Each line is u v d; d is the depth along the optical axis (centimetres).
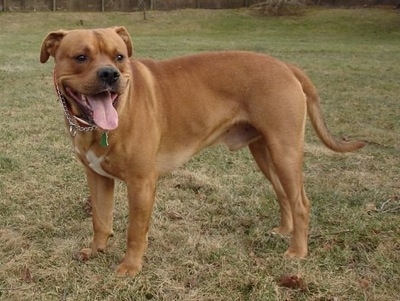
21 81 514
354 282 178
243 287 175
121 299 170
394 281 179
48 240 202
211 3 1510
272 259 191
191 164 282
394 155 307
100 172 176
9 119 358
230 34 1245
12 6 1380
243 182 258
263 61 189
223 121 190
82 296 170
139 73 174
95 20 1347
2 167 267
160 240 202
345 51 895
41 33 1188
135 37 1149
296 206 191
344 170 282
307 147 319
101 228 191
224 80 188
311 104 197
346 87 534
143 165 171
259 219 223
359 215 223
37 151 293
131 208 175
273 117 185
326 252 196
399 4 1433
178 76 184
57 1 1409
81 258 189
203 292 173
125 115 165
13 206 227
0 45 892
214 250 194
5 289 172
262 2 1490
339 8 1474
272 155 188
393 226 213
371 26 1294
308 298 170
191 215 224
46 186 247
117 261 190
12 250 194
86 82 154
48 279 178
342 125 376
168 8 1487
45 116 369
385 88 531
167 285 176
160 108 178
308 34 1243
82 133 166
